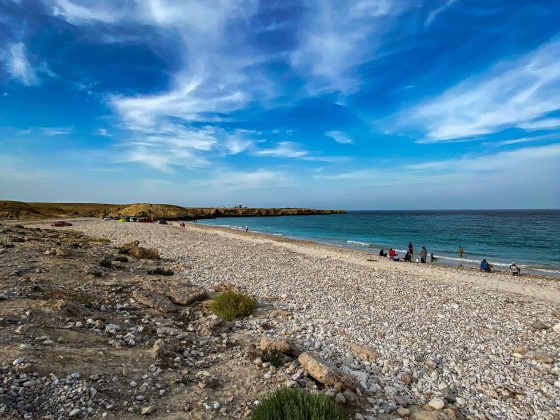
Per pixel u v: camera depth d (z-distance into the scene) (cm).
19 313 893
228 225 10800
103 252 2241
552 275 3048
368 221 13412
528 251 4712
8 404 529
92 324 950
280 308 1413
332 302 1559
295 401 607
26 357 654
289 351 909
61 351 730
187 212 15562
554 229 8269
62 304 988
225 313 1219
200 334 1038
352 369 892
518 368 950
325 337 1108
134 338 912
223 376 776
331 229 9200
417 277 2483
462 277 2598
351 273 2428
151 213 13912
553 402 777
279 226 10738
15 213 8644
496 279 2569
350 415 671
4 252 1705
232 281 1873
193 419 595
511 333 1232
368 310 1462
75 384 616
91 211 13600
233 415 621
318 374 775
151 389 669
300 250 4172
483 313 1481
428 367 937
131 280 1508
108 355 771
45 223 6669
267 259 2906
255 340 1030
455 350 1066
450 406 734
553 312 1505
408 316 1403
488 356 1028
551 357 1019
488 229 8469
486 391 820
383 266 3053
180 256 2695
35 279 1261
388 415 690
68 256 1831
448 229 8600
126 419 563
